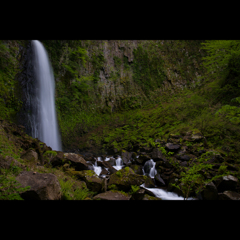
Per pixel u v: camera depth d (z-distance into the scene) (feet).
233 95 38.60
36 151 23.25
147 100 66.13
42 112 49.65
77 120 57.57
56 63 60.49
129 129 51.88
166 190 23.47
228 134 29.43
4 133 22.94
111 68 72.90
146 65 73.67
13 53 45.44
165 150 29.60
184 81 66.80
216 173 21.59
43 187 11.70
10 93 40.60
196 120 37.45
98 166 32.27
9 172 13.30
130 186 20.39
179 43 74.54
